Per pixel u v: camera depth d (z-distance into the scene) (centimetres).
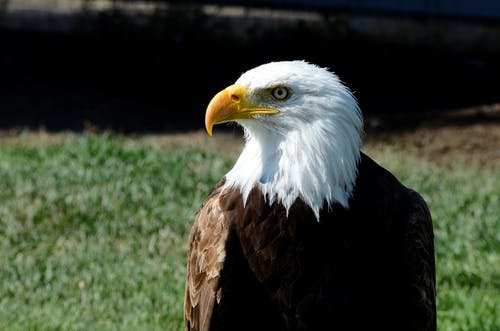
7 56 2217
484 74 2289
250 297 693
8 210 1314
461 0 2530
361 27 2455
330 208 658
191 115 1952
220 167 1515
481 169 1631
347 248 665
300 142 656
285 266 668
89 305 1055
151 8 2497
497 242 1217
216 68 2247
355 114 666
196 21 2373
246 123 672
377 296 681
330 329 680
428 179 1512
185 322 751
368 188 679
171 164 1509
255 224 666
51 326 994
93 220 1296
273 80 657
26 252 1212
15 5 2522
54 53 2255
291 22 2461
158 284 1105
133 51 2292
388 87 2181
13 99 1973
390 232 680
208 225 695
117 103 2000
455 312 1034
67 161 1516
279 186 662
